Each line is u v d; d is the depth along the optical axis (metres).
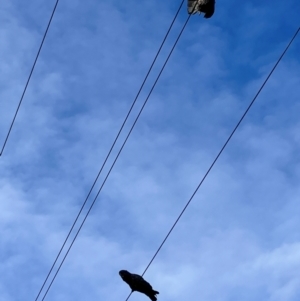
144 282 15.78
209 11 13.52
